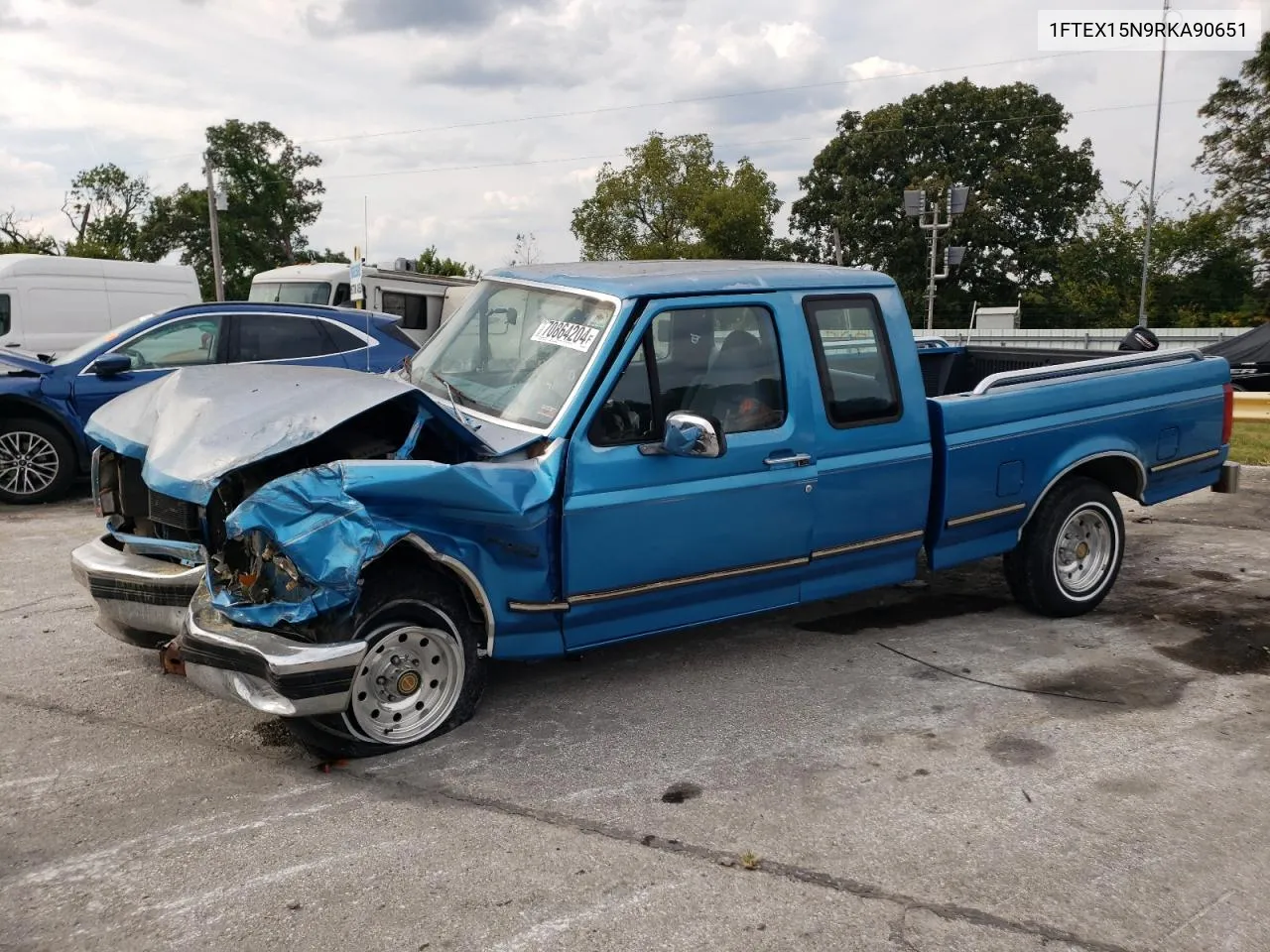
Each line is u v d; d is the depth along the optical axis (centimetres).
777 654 532
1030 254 5919
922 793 383
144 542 443
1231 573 682
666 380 445
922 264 6103
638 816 364
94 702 461
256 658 366
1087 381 575
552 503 416
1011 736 434
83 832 350
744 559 469
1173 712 459
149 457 400
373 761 405
